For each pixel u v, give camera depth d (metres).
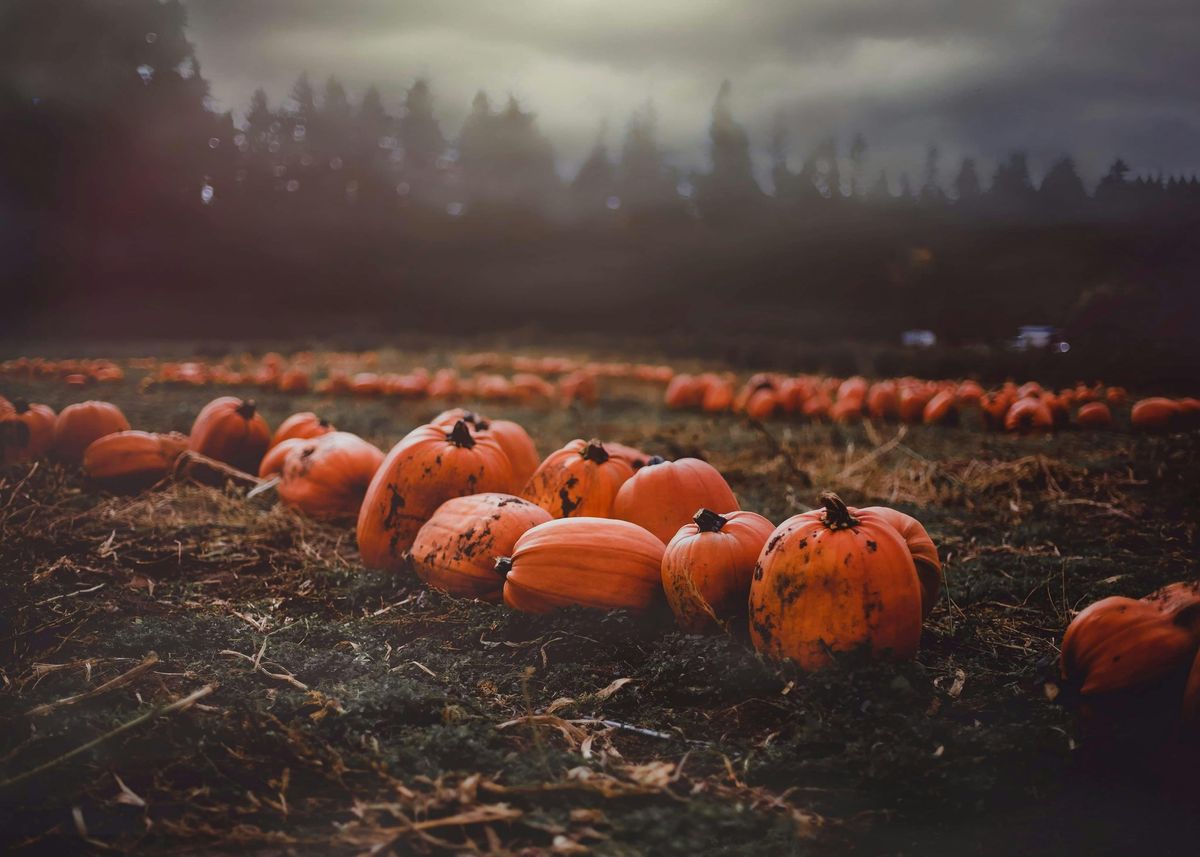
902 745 2.99
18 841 2.62
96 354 27.58
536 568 4.43
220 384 18.50
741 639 4.19
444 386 16.56
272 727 3.19
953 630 4.46
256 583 5.32
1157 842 2.70
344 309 53.09
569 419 13.34
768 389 14.51
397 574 5.23
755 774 2.98
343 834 2.63
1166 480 8.12
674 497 5.06
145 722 3.23
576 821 2.67
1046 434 11.98
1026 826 2.78
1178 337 19.52
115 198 49.03
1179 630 3.43
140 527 6.32
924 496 7.91
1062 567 5.43
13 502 6.54
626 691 3.67
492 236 67.50
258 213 57.34
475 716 3.35
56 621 4.40
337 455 6.73
